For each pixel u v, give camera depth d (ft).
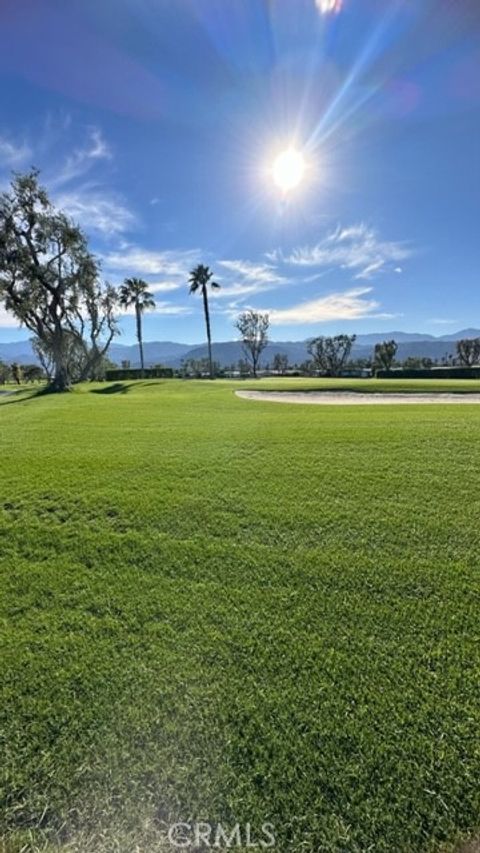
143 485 15.48
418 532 11.76
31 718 6.69
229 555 10.99
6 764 6.04
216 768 5.89
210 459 18.48
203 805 5.49
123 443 21.97
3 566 10.89
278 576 10.09
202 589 9.71
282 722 6.51
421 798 5.50
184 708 6.79
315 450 19.43
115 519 13.05
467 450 18.69
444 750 6.06
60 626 8.68
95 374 126.00
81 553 11.34
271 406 39.01
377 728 6.39
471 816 5.32
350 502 13.71
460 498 13.76
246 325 173.78
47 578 10.31
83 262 78.23
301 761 5.95
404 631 8.29
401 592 9.41
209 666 7.58
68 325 87.56
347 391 62.08
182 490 14.97
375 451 18.97
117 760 6.04
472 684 7.09
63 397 55.77
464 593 9.29
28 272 72.38
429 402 44.47
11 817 5.44
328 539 11.59
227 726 6.48
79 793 5.66
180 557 10.97
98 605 9.28
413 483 15.06
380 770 5.82
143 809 5.46
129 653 7.93
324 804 5.46
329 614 8.80
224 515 13.06
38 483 15.87
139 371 133.80
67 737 6.38
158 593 9.61
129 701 6.94
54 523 12.98
